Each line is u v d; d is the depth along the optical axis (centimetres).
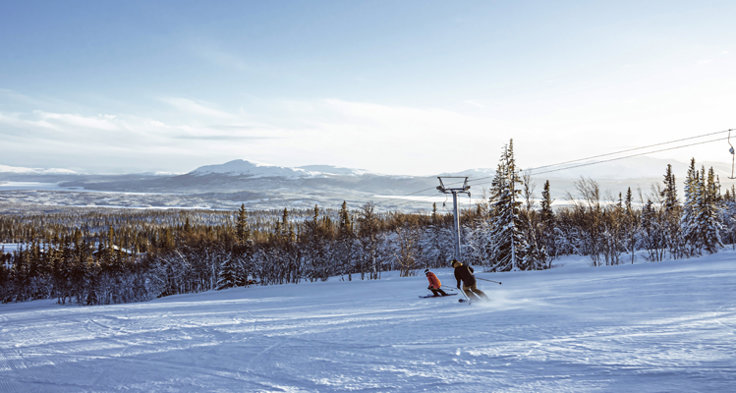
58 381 730
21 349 1030
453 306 1410
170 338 1077
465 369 642
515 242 5284
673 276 1867
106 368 802
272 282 8388
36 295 13025
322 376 664
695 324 840
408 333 960
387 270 8044
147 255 11550
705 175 5953
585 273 2648
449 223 8538
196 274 9225
